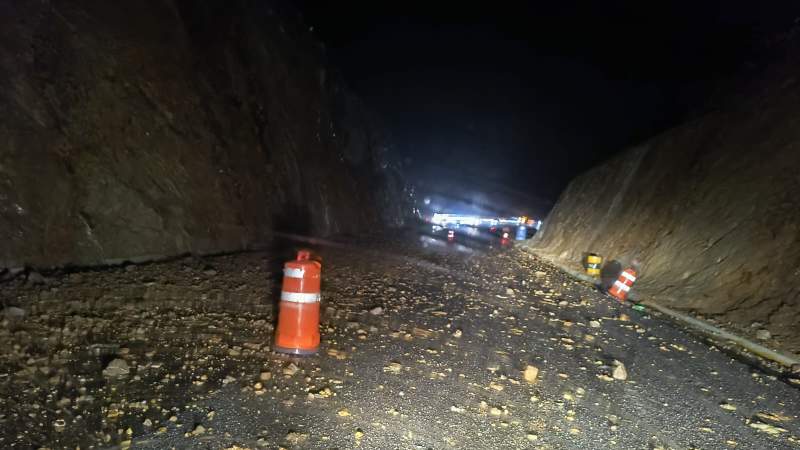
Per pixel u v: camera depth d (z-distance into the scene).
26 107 8.31
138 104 10.50
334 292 9.85
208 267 9.81
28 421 4.13
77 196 8.60
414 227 31.88
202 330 6.66
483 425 4.94
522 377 6.31
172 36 12.46
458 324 8.54
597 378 6.53
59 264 7.98
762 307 9.97
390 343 7.12
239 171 13.43
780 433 5.38
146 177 10.08
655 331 9.27
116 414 4.41
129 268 8.59
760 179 12.52
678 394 6.23
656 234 15.23
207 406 4.73
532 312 10.00
